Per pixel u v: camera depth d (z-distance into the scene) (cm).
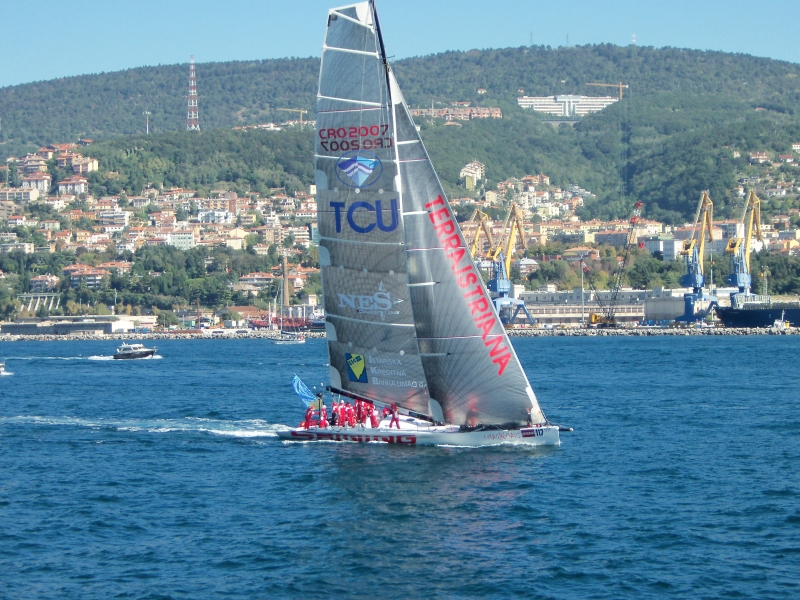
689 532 6800
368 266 9044
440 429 9256
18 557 6406
